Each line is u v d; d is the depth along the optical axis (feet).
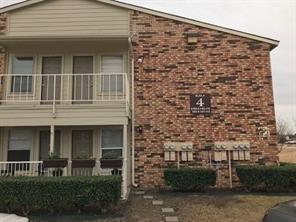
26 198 28.66
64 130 40.81
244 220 26.71
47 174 35.32
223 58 42.24
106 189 28.71
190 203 31.83
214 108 41.37
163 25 42.86
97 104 37.83
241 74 41.96
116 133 40.98
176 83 41.81
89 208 30.04
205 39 42.57
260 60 42.24
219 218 27.27
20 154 40.40
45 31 42.55
